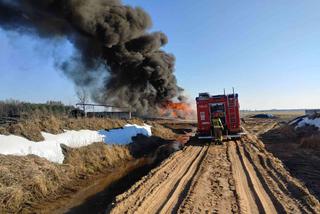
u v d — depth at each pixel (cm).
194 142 2050
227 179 1007
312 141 2092
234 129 2061
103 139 1842
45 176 1114
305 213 684
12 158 1115
